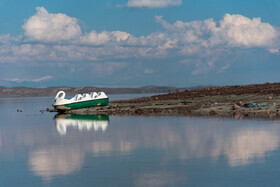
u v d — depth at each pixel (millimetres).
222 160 24484
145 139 33375
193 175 21312
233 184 19609
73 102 69688
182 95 85188
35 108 101625
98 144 31469
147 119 50125
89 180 20859
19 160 26266
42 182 20766
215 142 30766
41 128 45281
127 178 21062
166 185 19734
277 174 21062
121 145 30672
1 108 108375
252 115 49375
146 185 19812
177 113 56625
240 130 36656
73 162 25062
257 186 19219
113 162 24750
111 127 42781
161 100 80688
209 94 79000
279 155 25328
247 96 69188
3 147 31672
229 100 67125
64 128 43844
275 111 51094
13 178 21688
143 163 24266
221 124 41688
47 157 26906
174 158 25438
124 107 71375
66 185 20109
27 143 33531
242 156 25391
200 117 49812
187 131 37531
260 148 27703
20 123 53406
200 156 25797
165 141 32062
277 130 35812
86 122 49625
